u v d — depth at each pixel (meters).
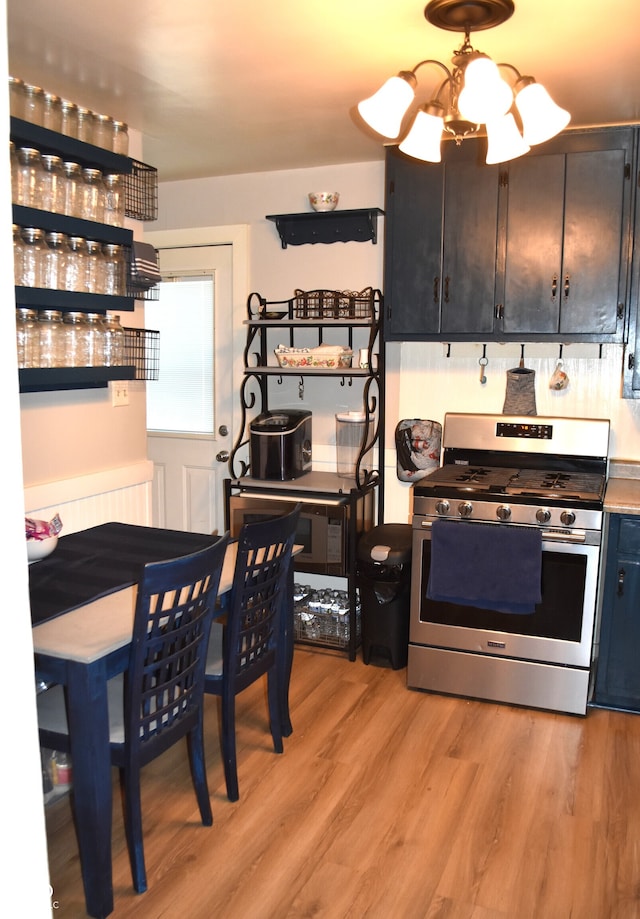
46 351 2.38
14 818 0.72
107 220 2.61
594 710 2.92
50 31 2.11
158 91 2.60
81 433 2.93
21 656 0.72
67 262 2.45
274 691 2.54
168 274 4.09
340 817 2.22
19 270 2.27
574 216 2.98
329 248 3.68
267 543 2.21
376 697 3.02
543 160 2.99
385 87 1.86
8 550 0.69
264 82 2.50
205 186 3.92
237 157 3.46
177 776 2.45
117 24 2.06
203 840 2.11
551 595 2.82
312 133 3.08
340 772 2.46
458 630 2.97
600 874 1.99
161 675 1.90
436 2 1.89
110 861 1.81
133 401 3.21
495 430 3.37
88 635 1.78
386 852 2.07
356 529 3.34
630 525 2.77
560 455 3.28
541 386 3.38
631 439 3.28
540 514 2.78
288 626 2.63
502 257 3.11
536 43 2.16
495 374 3.45
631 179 2.90
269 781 2.41
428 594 2.94
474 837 2.14
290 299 3.72
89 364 2.57
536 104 1.85
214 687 2.28
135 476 3.18
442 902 1.88
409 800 2.31
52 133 2.24
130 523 3.20
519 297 3.11
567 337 3.06
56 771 2.14
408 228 3.24
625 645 2.85
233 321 3.96
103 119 2.52
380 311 3.41
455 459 3.46
